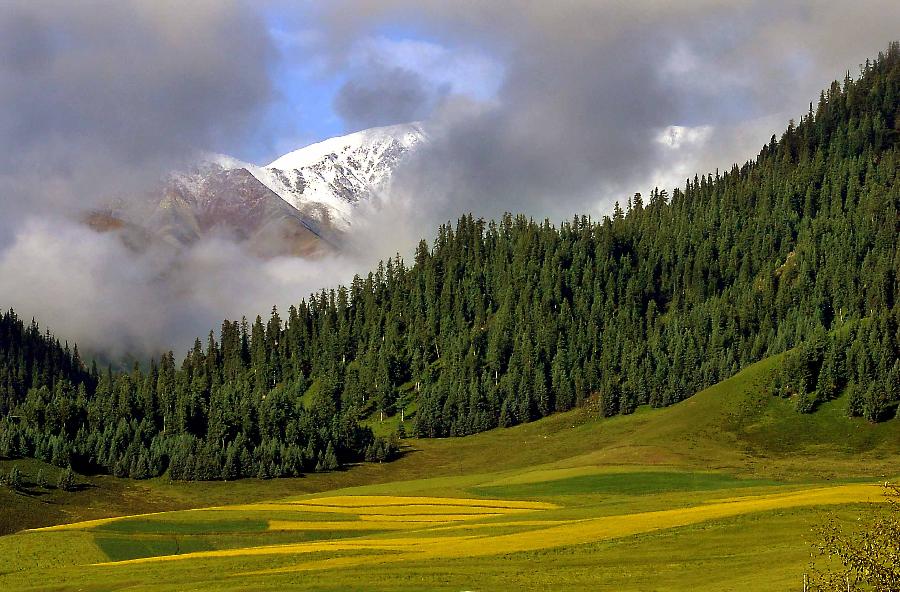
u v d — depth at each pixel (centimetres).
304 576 8312
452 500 14988
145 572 9469
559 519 11462
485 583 7600
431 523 12388
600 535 9119
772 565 7312
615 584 7306
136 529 12975
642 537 8788
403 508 14150
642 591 6994
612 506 12400
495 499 15112
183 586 8431
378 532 11944
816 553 7450
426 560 8644
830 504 9200
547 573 7812
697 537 8575
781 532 8362
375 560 8869
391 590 7550
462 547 9238
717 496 12494
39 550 11781
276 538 12088
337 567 8644
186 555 10469
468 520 12188
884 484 5000
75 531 12850
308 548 10169
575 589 7262
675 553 8119
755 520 8925
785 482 15625
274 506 14888
